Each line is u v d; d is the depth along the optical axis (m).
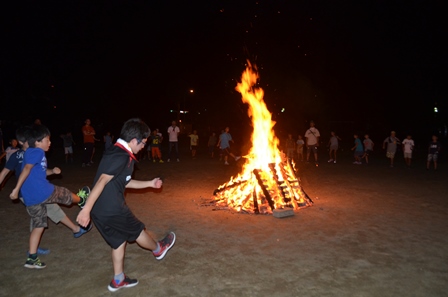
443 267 4.78
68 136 17.61
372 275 4.51
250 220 7.00
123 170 3.84
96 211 3.86
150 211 7.67
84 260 4.94
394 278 4.43
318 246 5.54
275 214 7.20
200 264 4.82
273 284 4.24
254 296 3.95
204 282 4.29
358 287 4.18
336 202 8.69
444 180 12.42
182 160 19.09
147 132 4.02
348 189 10.53
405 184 11.49
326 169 15.62
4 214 7.29
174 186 10.80
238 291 4.06
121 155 3.75
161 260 4.95
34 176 4.59
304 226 6.60
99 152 25.33
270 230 6.35
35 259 4.64
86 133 15.70
